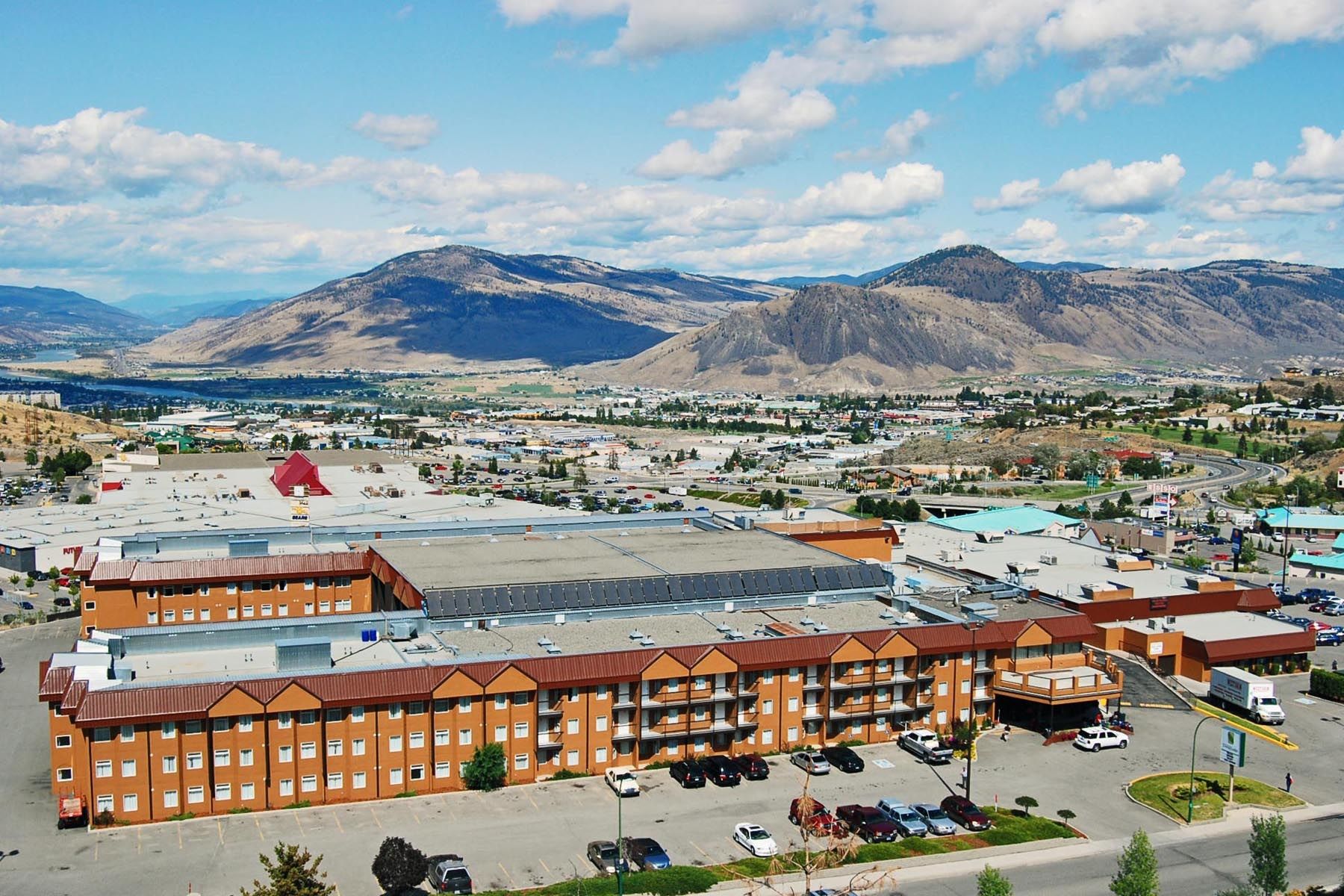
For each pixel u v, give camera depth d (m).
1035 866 112.69
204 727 120.44
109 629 147.88
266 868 107.44
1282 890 103.94
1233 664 184.00
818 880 107.75
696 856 113.19
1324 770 142.00
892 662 149.25
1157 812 127.12
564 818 122.38
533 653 139.25
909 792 131.25
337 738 124.94
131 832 116.81
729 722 141.75
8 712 160.25
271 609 179.25
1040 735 152.00
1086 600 189.62
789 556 184.50
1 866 108.56
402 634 145.25
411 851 102.62
